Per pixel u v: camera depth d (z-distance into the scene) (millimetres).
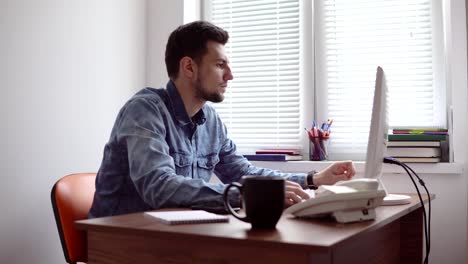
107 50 2367
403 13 2443
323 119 2584
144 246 956
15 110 1822
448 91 2348
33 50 1908
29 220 1882
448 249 2148
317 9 2609
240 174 1883
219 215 1108
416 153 2162
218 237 861
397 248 1676
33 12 1911
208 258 882
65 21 2084
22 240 1850
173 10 2676
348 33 2541
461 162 2141
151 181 1302
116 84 2432
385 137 1326
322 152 2463
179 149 1649
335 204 1028
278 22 2693
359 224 1015
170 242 923
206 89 1674
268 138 2695
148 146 1383
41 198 1938
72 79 2119
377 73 1224
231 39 2797
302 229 939
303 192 1225
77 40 2156
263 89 2711
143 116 1479
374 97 1229
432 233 2172
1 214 1765
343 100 2547
